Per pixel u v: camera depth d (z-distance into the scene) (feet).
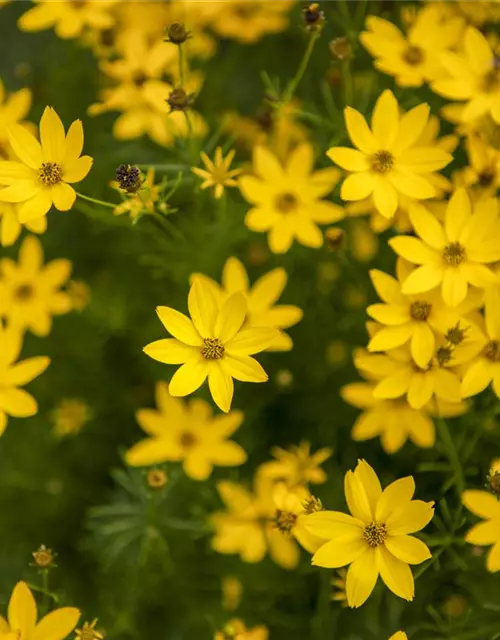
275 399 3.74
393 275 3.57
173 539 3.64
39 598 3.65
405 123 3.25
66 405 3.79
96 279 3.87
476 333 3.20
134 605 3.56
